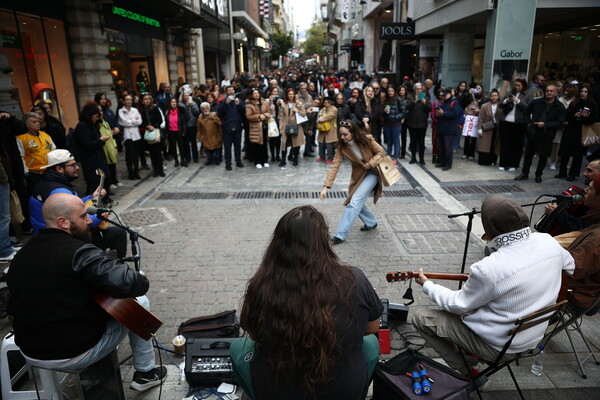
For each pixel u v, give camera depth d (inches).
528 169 324.5
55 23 395.5
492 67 462.3
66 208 93.3
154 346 140.0
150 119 362.0
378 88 405.1
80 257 89.7
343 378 69.5
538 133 310.3
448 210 269.3
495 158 378.3
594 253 105.3
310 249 70.8
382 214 264.2
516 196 291.4
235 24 1336.1
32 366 100.4
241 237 232.8
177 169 390.9
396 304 153.2
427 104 372.8
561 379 123.2
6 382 110.0
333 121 399.2
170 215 268.4
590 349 128.9
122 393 107.8
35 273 88.8
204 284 182.7
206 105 385.7
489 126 361.7
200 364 117.2
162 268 197.8
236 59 1365.7
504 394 117.9
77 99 430.0
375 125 398.9
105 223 161.6
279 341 67.2
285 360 67.5
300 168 389.4
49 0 384.2
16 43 343.9
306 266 69.7
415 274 115.5
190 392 117.4
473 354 106.0
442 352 114.4
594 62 593.0
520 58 457.1
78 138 266.2
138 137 348.5
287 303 67.4
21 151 239.1
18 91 346.0
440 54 777.6
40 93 352.8
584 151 311.3
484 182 325.7
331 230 240.2
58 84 401.4
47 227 93.8
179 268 197.6
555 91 299.1
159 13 644.1
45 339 90.1
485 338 97.7
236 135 383.6
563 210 136.5
